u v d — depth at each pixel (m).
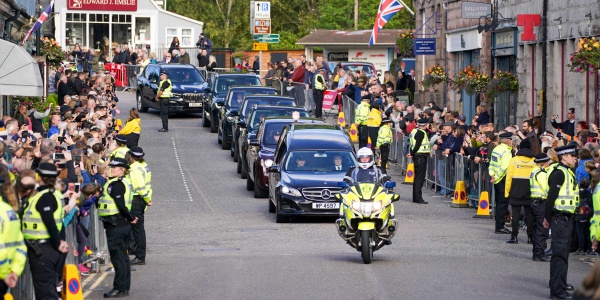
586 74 77.56
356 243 45.28
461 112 111.50
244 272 42.62
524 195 52.16
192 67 120.62
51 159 38.72
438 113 82.12
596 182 39.47
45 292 32.62
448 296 37.19
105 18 171.75
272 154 70.38
